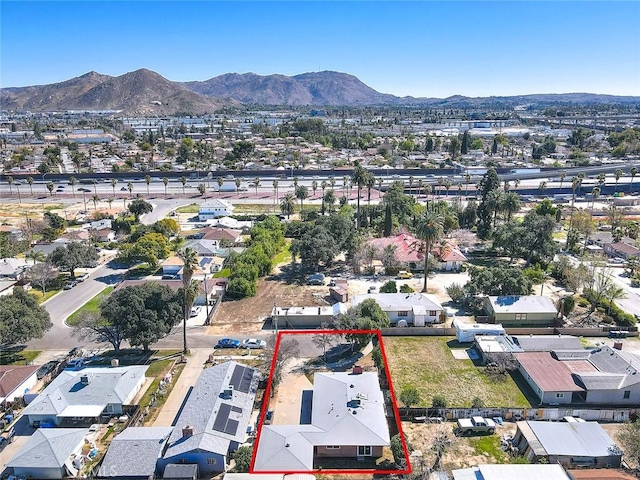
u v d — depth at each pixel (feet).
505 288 285.23
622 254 383.45
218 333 261.65
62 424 186.50
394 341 251.19
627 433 167.22
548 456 157.79
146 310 226.17
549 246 349.20
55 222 468.34
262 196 638.94
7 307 225.97
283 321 270.46
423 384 210.59
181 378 217.77
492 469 144.15
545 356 222.89
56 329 268.41
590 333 256.32
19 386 204.23
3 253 384.68
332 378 200.85
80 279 340.59
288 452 156.87
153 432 171.32
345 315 245.65
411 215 467.11
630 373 201.05
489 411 185.16
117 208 563.48
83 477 158.92
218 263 369.91
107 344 251.60
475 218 467.11
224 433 169.07
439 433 176.65
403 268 352.69
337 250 363.56
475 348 242.78
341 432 166.81
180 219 520.83
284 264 377.09
